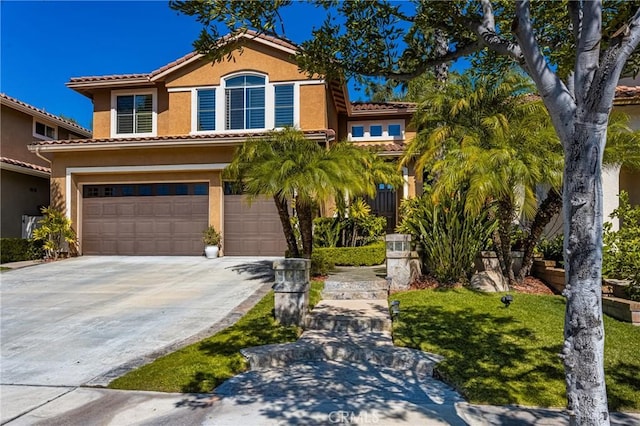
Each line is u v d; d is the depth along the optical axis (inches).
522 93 400.2
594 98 96.3
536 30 192.4
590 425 95.0
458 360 225.9
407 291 374.6
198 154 617.6
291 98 639.8
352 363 242.1
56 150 622.5
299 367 236.1
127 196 649.6
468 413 171.3
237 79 655.1
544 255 422.0
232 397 195.2
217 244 609.6
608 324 270.2
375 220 554.6
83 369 231.1
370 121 744.3
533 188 390.9
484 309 309.0
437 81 553.3
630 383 192.9
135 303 370.0
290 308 297.7
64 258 625.9
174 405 186.7
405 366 231.0
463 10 184.2
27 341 278.5
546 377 203.0
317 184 360.5
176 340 276.8
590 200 97.1
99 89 710.5
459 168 356.5
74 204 645.3
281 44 634.2
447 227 389.4
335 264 503.8
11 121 703.7
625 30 96.4
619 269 305.0
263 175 375.2
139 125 701.3
